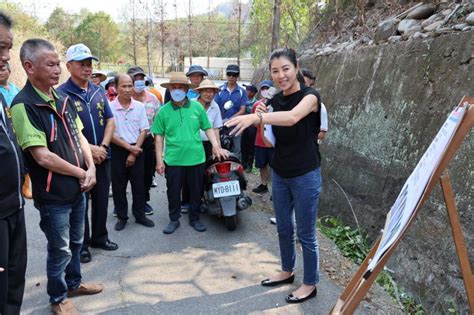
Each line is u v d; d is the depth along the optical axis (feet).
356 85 18.19
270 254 13.08
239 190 14.56
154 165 17.84
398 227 5.52
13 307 8.13
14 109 7.92
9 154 7.27
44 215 8.56
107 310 9.71
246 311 9.81
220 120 17.13
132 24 120.16
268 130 9.71
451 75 12.44
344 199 17.02
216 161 15.30
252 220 16.11
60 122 8.56
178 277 11.43
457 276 10.35
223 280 11.30
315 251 10.06
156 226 15.20
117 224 14.84
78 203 9.35
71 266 9.88
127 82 14.11
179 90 13.82
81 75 11.21
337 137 18.84
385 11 22.03
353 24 24.82
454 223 5.86
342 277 11.65
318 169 9.68
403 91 14.49
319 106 9.12
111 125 12.39
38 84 8.18
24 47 8.02
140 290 10.67
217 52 142.72
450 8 15.70
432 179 4.79
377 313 9.91
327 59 22.88
